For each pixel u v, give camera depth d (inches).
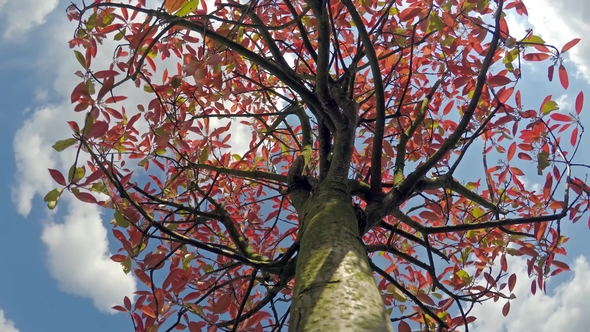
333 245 75.0
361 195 117.7
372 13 149.0
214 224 192.9
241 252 126.1
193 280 164.4
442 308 162.4
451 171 132.0
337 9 158.7
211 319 149.6
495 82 130.3
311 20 170.1
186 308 126.6
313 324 55.4
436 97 188.5
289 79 116.3
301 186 130.2
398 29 169.5
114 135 148.9
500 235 168.1
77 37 115.5
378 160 114.6
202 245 109.0
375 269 129.6
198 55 130.6
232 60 143.7
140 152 154.2
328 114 115.2
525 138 143.1
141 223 144.6
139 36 112.5
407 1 133.3
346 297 59.3
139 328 132.4
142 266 133.6
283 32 178.7
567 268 144.8
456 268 176.6
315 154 204.5
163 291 133.5
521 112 140.0
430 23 139.5
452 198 180.1
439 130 185.3
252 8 127.5
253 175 146.5
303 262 75.0
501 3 110.9
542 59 129.2
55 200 106.8
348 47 184.9
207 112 177.6
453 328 159.9
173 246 175.0
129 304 132.4
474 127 168.4
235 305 161.3
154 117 135.8
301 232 97.0
